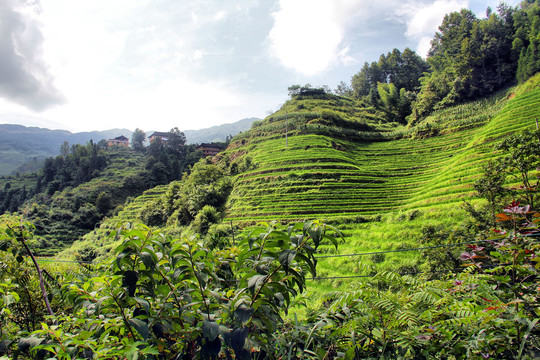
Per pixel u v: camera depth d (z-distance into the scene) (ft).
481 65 316.19
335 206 166.81
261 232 7.34
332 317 8.35
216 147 457.68
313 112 350.23
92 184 401.29
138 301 6.10
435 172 186.91
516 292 7.58
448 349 7.39
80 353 6.77
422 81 435.94
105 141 606.14
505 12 380.78
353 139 285.43
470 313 7.25
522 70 264.52
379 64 516.32
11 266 12.85
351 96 538.47
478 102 285.23
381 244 100.73
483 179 68.33
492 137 166.30
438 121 271.49
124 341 6.49
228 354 7.24
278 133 316.81
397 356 7.46
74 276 12.43
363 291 8.63
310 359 7.67
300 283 7.14
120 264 6.44
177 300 7.46
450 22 419.74
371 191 179.42
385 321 8.13
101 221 297.94
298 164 230.89
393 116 392.68
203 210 179.63
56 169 480.64
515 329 6.79
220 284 8.85
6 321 11.67
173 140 513.45
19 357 7.79
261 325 6.59
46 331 6.30
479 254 9.93
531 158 60.18
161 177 407.03
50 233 254.47
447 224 102.73
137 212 274.36
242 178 236.22
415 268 75.05
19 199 410.72
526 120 165.68
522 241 8.38
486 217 63.93
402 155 233.96
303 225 6.75
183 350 7.17
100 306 6.73
